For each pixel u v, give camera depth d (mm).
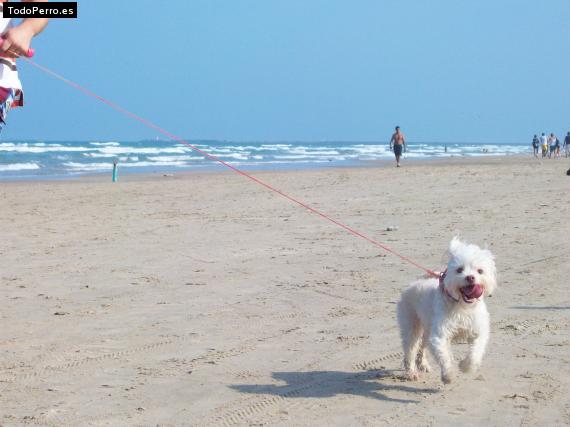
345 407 7691
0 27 4680
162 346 9945
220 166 65625
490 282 7852
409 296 8680
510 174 40000
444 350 7828
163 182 39500
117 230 20703
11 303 12375
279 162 74625
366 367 9086
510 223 20172
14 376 8703
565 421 7148
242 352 9680
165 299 12648
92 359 9383
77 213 24766
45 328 10859
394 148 54219
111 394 8078
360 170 49531
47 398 7949
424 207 24266
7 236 19750
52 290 13359
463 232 18891
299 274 14531
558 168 47500
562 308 11609
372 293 12906
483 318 7922
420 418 7332
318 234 19281
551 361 9039
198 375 8750
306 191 31469
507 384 8289
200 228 20797
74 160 72562
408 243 17578
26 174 51594
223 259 16156
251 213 24000
